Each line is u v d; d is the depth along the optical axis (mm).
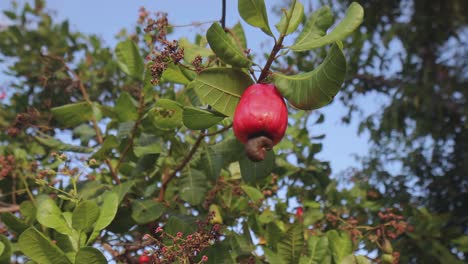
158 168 3430
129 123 3119
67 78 4961
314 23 2037
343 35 1743
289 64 4496
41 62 5141
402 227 3566
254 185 3639
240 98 1892
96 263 1900
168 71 2281
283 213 3725
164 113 2484
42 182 2449
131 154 3014
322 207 4117
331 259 2818
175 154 3299
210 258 2408
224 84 1885
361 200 4332
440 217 4113
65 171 2471
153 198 3221
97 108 3094
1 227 2854
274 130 1702
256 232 3186
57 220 2121
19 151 3576
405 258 4008
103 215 2162
